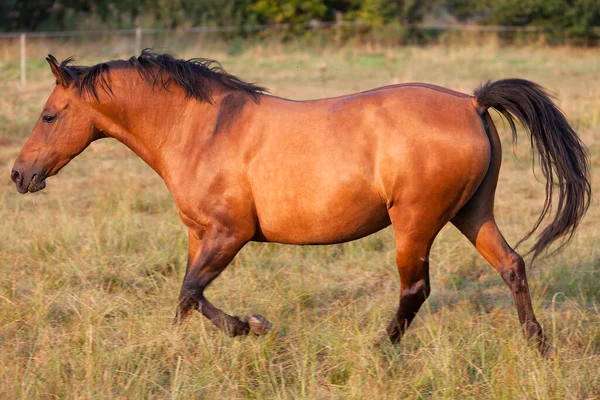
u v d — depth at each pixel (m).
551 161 6.15
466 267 8.77
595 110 17.27
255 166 6.20
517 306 6.20
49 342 6.21
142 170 13.87
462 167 5.93
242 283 7.85
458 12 37.56
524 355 5.87
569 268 8.41
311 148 6.06
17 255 8.80
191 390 5.59
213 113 6.41
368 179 6.01
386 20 33.91
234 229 6.34
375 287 8.34
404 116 5.99
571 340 6.53
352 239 6.36
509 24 34.91
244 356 6.11
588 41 33.66
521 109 6.06
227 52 30.22
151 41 30.95
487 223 6.32
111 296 7.65
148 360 5.98
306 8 33.88
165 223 10.01
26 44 28.39
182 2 33.19
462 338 6.32
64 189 12.47
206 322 6.65
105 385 5.61
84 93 6.60
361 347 6.05
